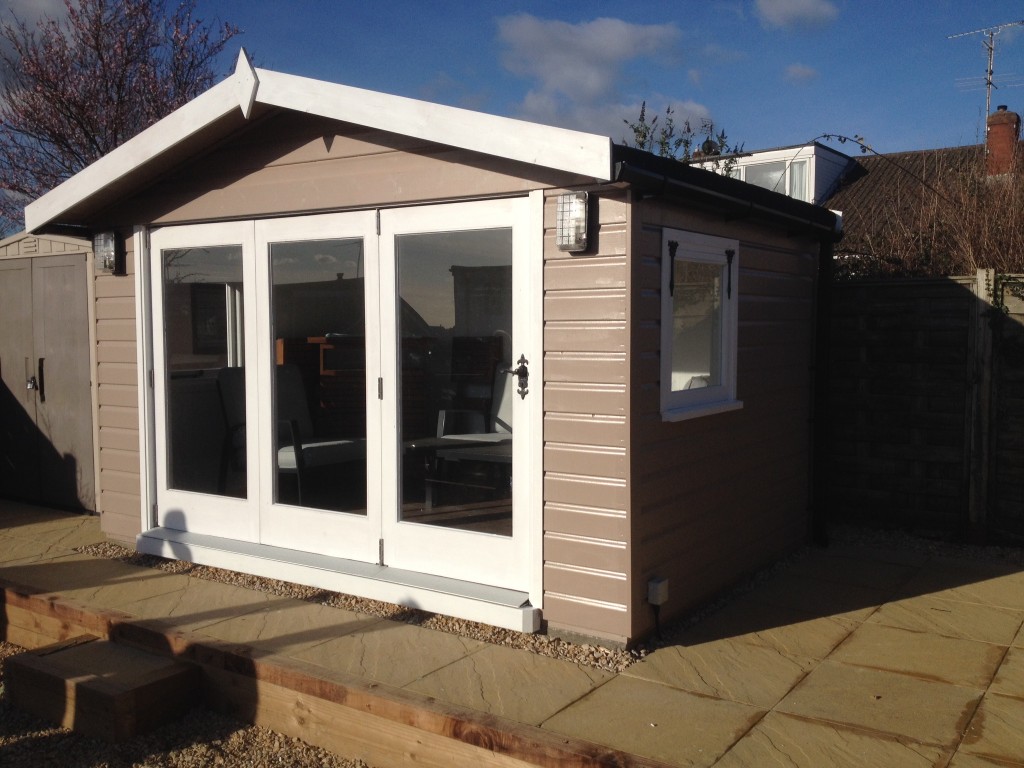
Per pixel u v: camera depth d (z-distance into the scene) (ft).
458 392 16.03
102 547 21.48
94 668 14.64
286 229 18.21
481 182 15.31
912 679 13.34
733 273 17.20
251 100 16.65
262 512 19.07
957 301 20.80
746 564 18.25
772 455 19.33
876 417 22.13
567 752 10.75
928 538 21.67
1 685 16.37
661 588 14.46
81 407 24.93
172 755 13.14
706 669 13.69
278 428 18.84
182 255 20.13
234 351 19.44
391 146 16.43
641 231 14.05
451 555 16.28
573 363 14.40
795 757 10.90
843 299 22.30
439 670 13.56
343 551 17.84
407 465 16.84
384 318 16.89
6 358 27.14
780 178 52.90
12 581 18.71
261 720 13.79
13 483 27.35
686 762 10.76
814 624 15.76
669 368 14.92
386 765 12.35
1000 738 11.42
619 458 13.99
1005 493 20.61
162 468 20.88
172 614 16.29
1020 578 18.44
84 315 24.45
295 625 15.64
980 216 26.20
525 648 14.48
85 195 19.47
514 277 15.11
